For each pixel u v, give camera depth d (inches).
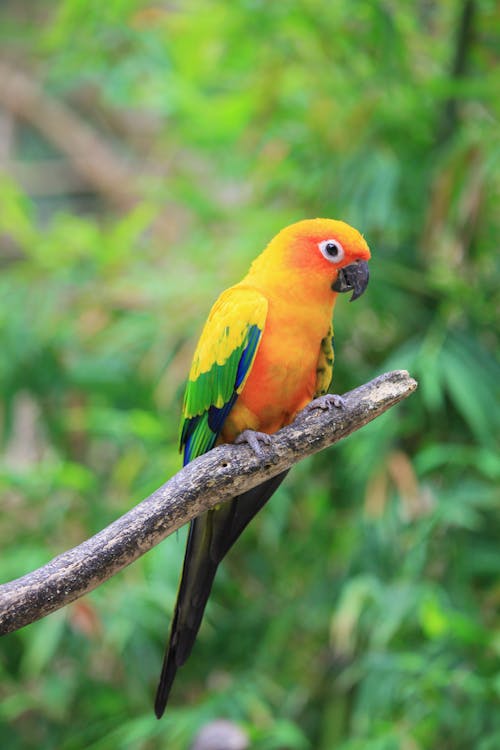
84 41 333.1
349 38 306.3
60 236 326.0
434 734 284.0
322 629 317.1
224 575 308.3
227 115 329.7
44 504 320.8
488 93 285.6
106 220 498.3
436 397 269.9
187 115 340.5
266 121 326.3
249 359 192.4
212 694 307.0
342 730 301.3
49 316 329.7
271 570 330.0
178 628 186.4
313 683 317.1
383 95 304.8
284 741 270.2
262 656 311.4
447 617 253.9
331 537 317.1
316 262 193.6
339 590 303.7
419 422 293.7
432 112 304.7
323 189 313.0
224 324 195.8
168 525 165.9
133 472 315.9
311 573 321.4
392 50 293.3
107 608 286.0
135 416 296.0
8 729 321.7
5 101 543.2
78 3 319.9
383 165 294.7
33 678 318.3
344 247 194.1
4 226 338.3
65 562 156.9
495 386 283.9
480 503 280.4
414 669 272.5
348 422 177.5
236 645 323.3
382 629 266.7
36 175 567.5
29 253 338.3
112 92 338.6
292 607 311.9
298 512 324.2
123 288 329.1
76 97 556.7
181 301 317.7
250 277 204.5
